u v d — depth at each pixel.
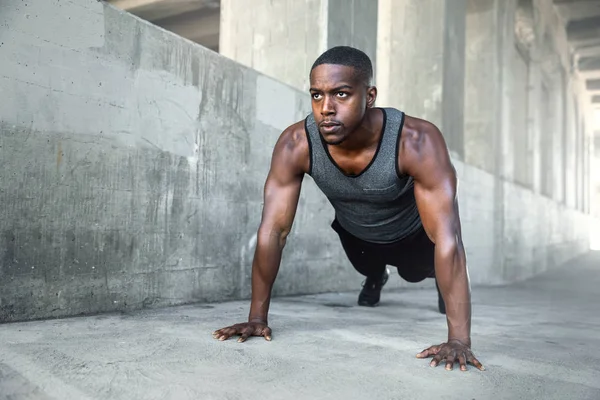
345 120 2.23
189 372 2.01
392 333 3.00
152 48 3.86
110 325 2.96
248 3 6.93
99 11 3.47
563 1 17.03
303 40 6.46
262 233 2.71
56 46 3.22
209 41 16.67
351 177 2.60
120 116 3.61
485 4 11.43
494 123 11.22
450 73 9.45
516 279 12.06
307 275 5.48
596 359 2.51
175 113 4.04
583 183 25.80
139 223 3.74
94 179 3.43
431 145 2.46
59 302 3.23
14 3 3.01
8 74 2.99
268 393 1.80
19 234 3.04
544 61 17.19
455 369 2.18
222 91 4.48
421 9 9.35
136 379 1.90
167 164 3.96
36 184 3.11
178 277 4.04
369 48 7.03
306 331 2.94
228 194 4.52
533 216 14.12
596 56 22.03
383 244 3.47
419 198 2.51
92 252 3.42
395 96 9.52
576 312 5.00
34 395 1.75
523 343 2.89
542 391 1.92
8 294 2.98
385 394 1.83
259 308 2.76
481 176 10.25
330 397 1.78
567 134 21.12
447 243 2.40
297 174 2.71
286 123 5.21
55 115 3.21
